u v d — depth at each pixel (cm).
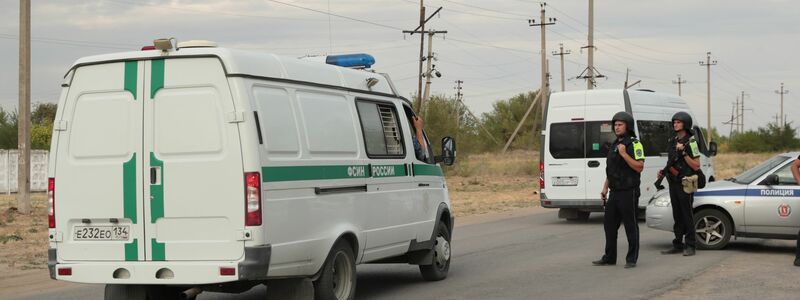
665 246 1814
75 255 996
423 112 6406
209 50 946
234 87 936
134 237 972
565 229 2286
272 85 986
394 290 1298
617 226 1510
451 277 1423
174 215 954
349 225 1095
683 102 2645
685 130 1631
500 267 1532
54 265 1002
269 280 1039
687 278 1352
